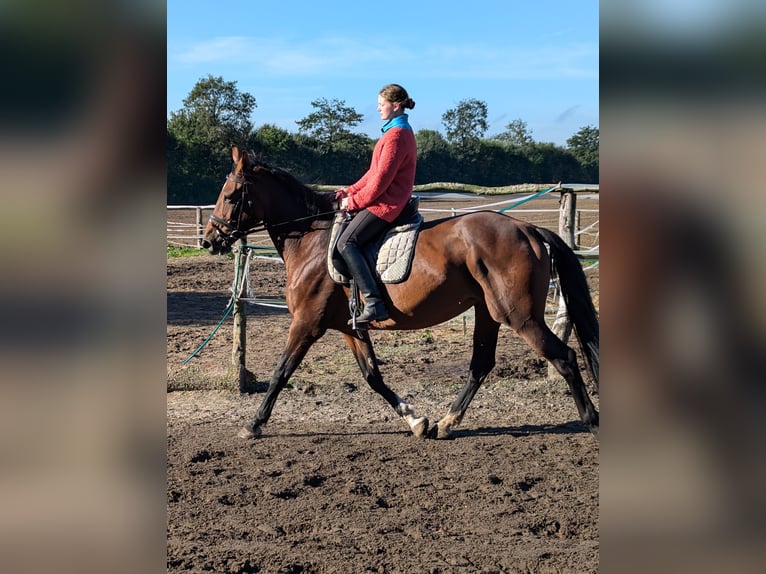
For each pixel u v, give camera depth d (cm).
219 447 510
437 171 6034
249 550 335
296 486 428
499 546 340
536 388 666
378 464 471
